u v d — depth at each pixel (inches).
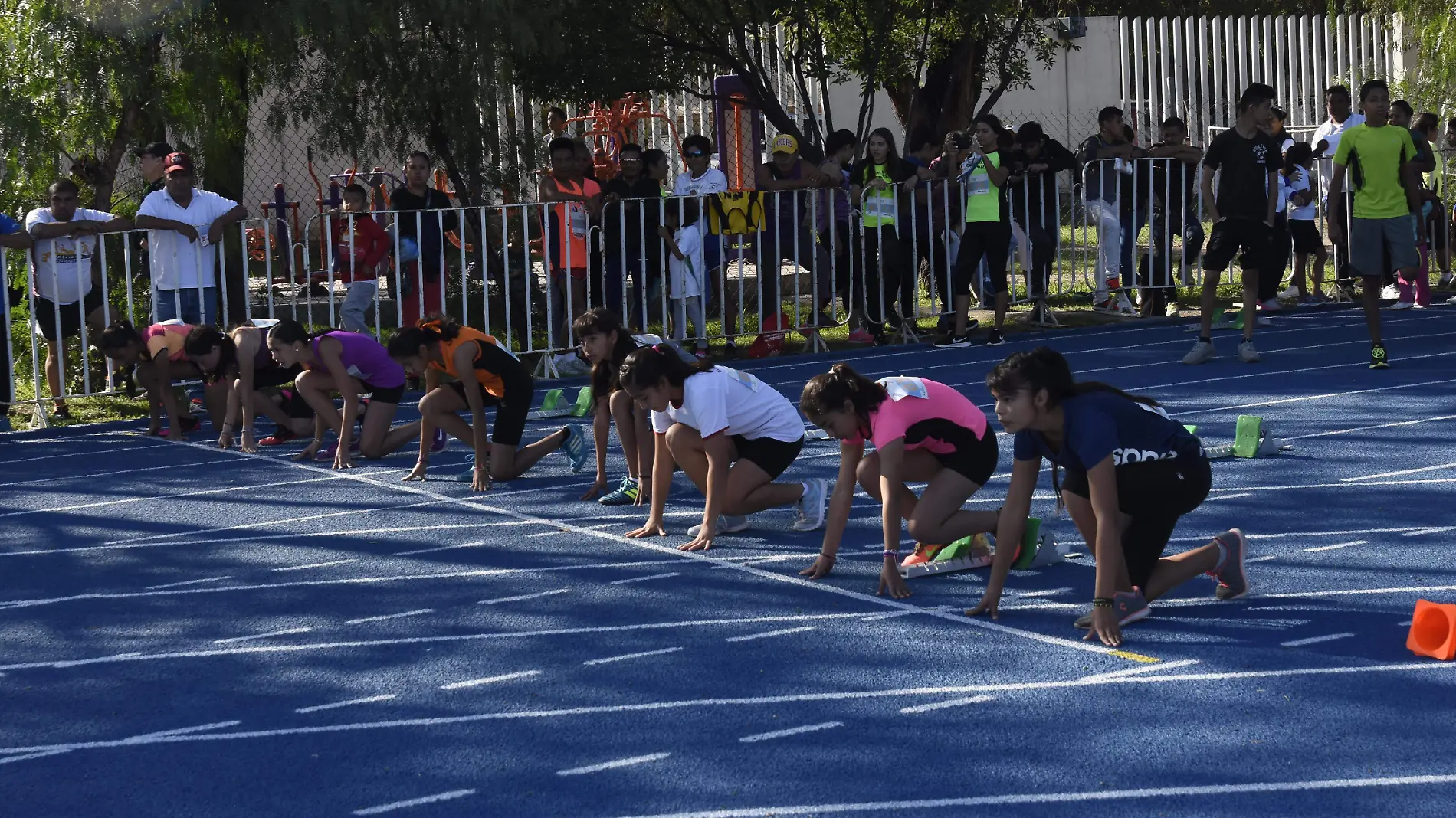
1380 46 800.3
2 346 397.1
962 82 687.7
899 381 220.4
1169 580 201.2
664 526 262.8
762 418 248.7
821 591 219.3
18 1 436.1
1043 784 147.5
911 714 167.5
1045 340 481.4
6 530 277.3
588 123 721.6
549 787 150.9
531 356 464.1
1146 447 191.0
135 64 426.3
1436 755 150.9
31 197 436.8
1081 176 541.0
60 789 154.6
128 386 413.4
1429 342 444.1
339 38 439.8
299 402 363.9
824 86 617.6
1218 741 156.5
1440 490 265.6
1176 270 581.9
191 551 256.1
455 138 483.5
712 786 149.6
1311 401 358.3
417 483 309.3
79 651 201.6
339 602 221.8
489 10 455.8
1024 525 209.2
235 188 479.2
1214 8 1023.6
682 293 460.1
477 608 216.1
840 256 492.4
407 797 149.9
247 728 170.2
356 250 433.4
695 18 596.4
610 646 196.1
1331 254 602.9
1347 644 186.2
